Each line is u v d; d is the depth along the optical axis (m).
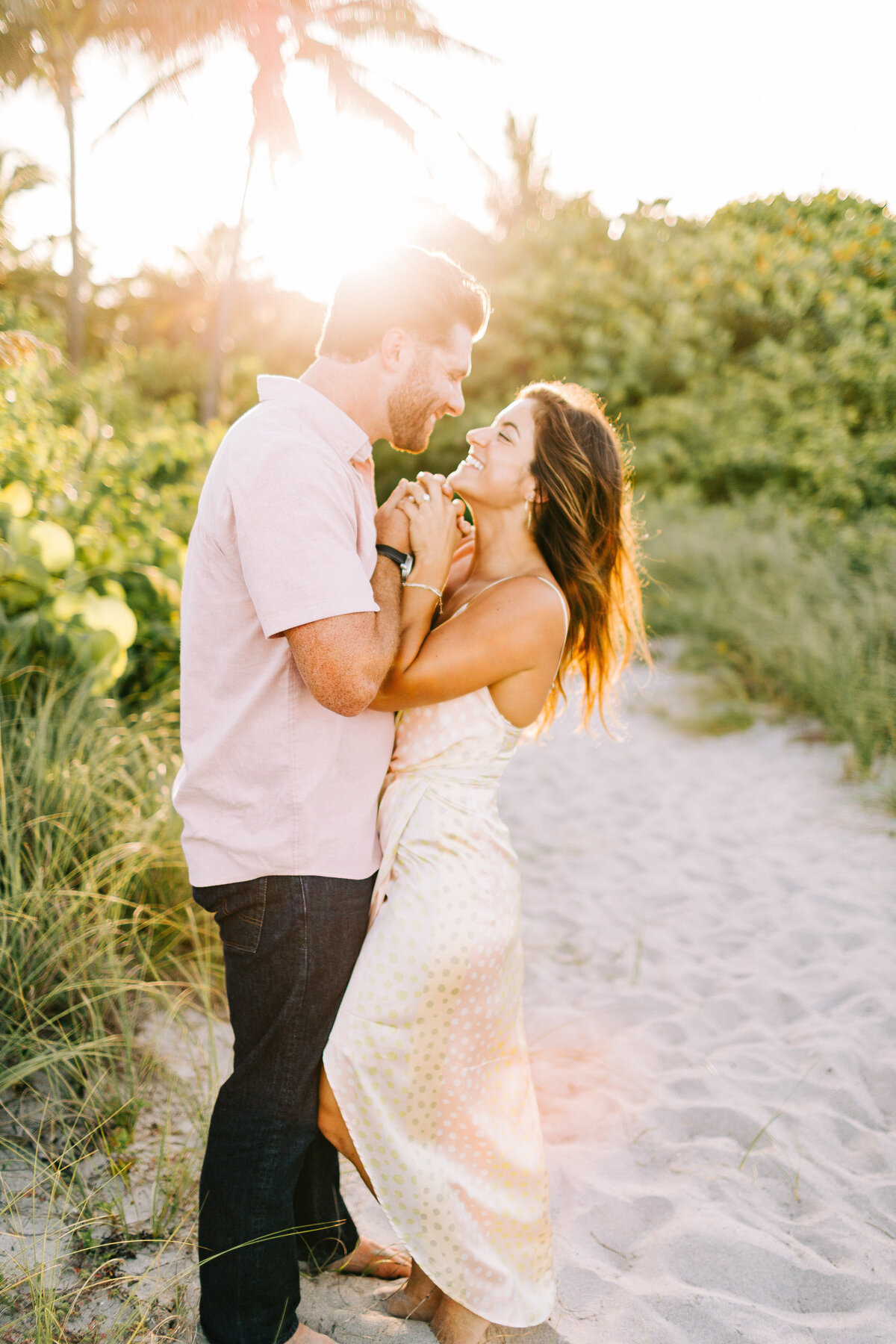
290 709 1.47
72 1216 1.86
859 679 5.24
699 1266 1.88
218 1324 1.55
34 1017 2.25
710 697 6.16
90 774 2.79
